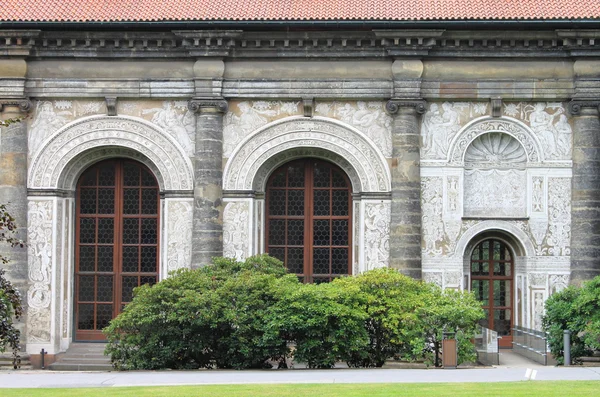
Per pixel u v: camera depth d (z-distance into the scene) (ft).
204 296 106.22
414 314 105.50
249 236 124.36
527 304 123.85
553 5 122.62
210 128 123.75
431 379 88.43
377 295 109.19
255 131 124.88
